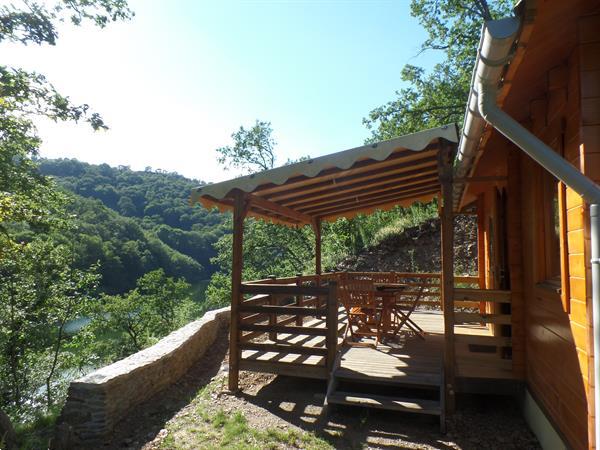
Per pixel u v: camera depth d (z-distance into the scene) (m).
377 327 6.03
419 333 6.71
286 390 5.22
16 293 13.94
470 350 5.73
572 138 2.77
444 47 17.72
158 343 5.97
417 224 14.55
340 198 6.55
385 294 6.16
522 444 3.69
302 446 3.70
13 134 10.89
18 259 13.39
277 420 4.28
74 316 16.03
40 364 14.98
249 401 4.85
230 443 3.76
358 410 4.50
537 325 3.88
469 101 2.96
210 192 5.04
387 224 16.25
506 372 4.58
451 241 4.39
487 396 4.88
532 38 2.45
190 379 5.81
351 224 16.64
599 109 2.46
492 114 2.40
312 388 5.28
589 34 2.48
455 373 4.57
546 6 2.12
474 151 4.05
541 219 3.88
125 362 4.95
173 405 4.82
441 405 4.07
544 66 2.96
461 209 9.46
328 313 4.94
